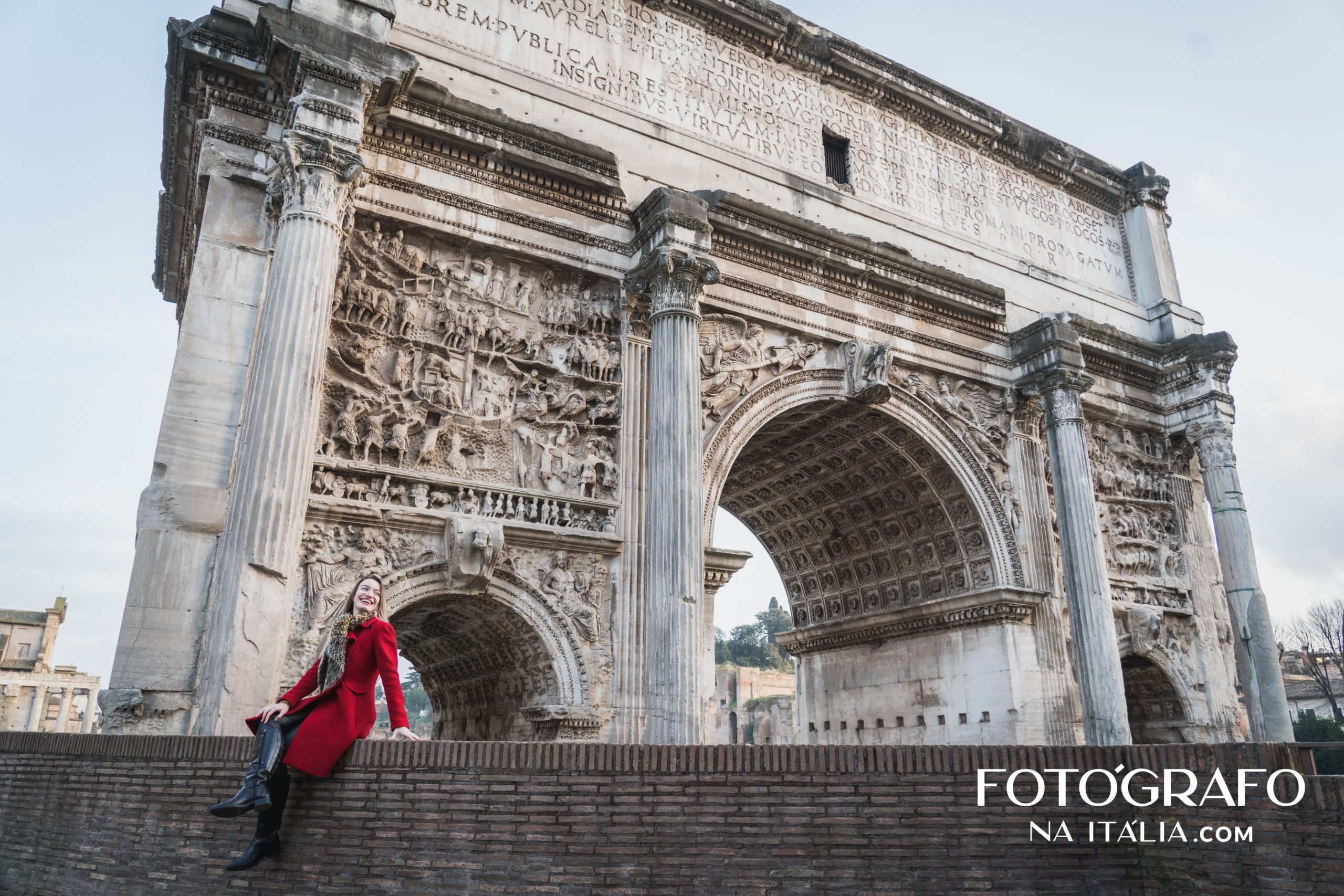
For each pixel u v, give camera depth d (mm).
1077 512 21062
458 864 7418
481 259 17000
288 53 14438
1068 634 21484
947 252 23484
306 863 7422
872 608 25188
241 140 15062
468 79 17781
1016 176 26266
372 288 15727
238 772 7902
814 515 25984
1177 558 24797
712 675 16734
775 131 21781
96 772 8648
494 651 16578
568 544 15805
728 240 19328
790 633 27062
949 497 22188
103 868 8141
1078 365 22125
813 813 7746
